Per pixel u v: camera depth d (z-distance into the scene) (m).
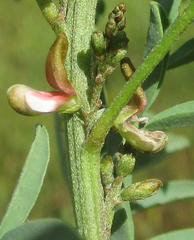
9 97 0.07
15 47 0.28
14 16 0.29
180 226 0.23
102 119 0.07
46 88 0.27
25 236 0.06
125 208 0.08
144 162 0.09
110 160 0.08
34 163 0.07
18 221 0.07
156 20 0.08
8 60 0.27
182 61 0.09
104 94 0.08
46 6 0.08
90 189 0.07
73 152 0.07
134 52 0.26
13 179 0.24
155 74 0.08
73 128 0.07
